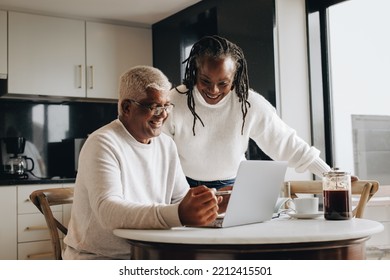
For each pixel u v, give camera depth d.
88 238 1.61
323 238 1.26
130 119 1.66
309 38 3.45
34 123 4.38
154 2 4.02
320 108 3.45
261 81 3.46
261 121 2.16
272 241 1.23
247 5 3.57
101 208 1.46
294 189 2.30
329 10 3.44
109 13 4.28
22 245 3.69
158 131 1.67
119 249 1.64
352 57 3.27
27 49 4.07
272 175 1.56
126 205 1.43
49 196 1.86
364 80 3.19
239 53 1.98
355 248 1.36
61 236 3.79
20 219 3.69
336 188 1.61
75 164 4.30
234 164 2.16
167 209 1.39
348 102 3.30
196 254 1.29
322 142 3.43
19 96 4.17
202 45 1.94
